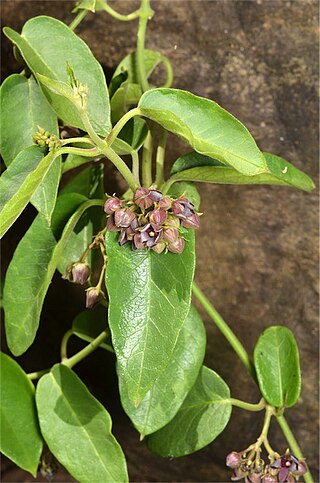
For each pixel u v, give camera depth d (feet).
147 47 1.96
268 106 1.89
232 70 1.90
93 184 1.89
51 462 1.98
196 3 1.89
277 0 1.81
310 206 1.93
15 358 2.38
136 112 1.42
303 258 1.97
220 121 1.45
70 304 2.27
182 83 1.95
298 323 2.03
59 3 1.99
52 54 1.60
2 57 2.06
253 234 2.01
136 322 1.45
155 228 1.41
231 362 2.14
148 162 1.75
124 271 1.46
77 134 1.75
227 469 2.26
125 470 1.75
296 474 1.73
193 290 1.82
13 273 1.69
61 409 1.77
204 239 2.06
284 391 1.76
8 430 1.77
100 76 1.58
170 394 1.69
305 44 1.82
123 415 2.33
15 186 1.42
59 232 1.71
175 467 2.33
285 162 1.68
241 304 2.08
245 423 2.17
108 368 2.29
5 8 2.03
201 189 2.02
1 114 1.61
